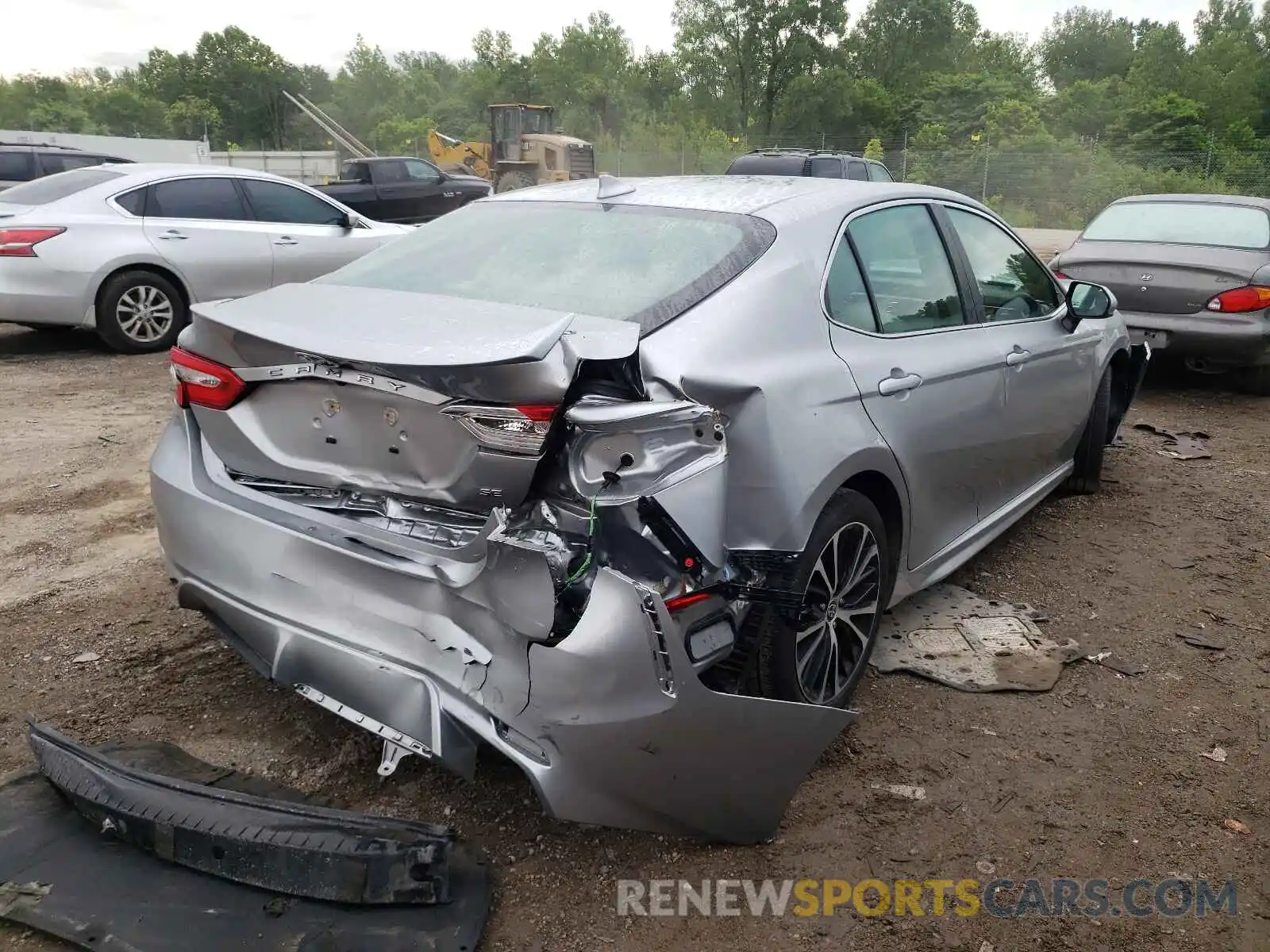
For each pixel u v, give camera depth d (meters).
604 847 2.56
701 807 2.37
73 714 3.06
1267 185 34.66
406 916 2.23
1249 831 2.71
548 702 2.17
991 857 2.59
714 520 2.33
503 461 2.24
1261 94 60.88
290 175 39.31
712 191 3.37
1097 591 4.20
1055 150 39.31
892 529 3.32
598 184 3.54
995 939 2.31
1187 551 4.65
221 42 93.94
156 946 2.11
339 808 2.65
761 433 2.56
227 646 3.51
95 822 2.45
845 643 3.15
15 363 8.44
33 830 2.45
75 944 2.12
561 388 2.18
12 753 2.86
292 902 2.24
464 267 3.04
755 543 2.57
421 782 2.79
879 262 3.34
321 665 2.46
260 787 2.68
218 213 9.13
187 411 2.88
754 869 2.51
